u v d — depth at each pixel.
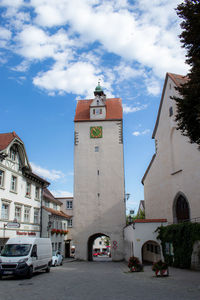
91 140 43.00
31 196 32.50
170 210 30.81
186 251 21.53
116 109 45.78
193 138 13.80
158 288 11.70
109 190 40.75
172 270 20.22
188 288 11.55
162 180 33.56
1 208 25.62
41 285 12.87
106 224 39.59
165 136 32.97
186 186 27.42
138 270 20.05
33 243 17.23
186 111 13.04
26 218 31.09
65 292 10.77
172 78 30.80
